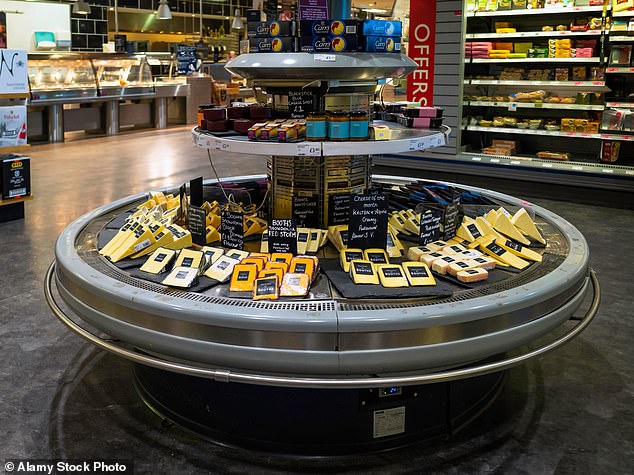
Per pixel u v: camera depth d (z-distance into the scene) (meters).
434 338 2.32
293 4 3.64
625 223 6.05
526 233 3.24
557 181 6.86
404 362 2.31
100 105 12.66
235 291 2.55
